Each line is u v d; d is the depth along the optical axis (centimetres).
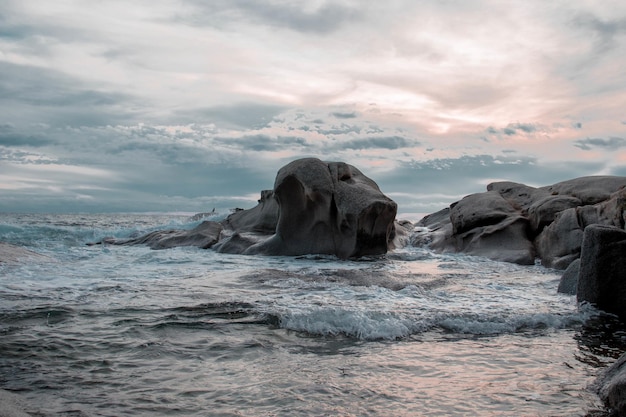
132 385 574
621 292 951
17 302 955
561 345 746
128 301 986
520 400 539
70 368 621
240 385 578
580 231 1633
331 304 969
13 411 491
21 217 6353
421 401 538
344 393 557
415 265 1683
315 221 1941
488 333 810
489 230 1948
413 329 814
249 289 1145
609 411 513
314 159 1977
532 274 1484
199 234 2216
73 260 1648
